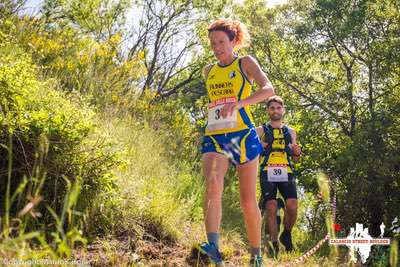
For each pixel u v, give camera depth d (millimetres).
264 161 6637
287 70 16672
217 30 3986
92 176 4305
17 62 4648
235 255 4992
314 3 15602
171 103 13750
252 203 3898
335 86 15375
